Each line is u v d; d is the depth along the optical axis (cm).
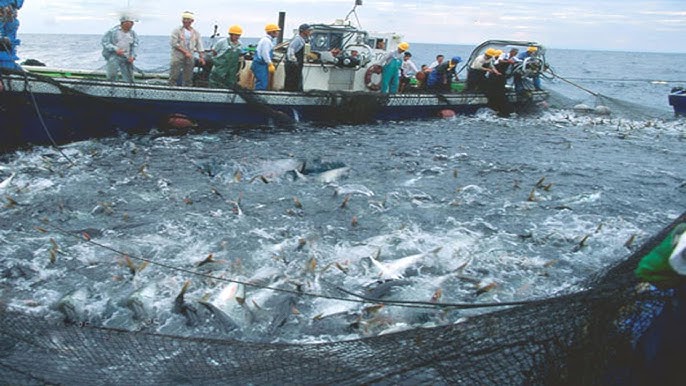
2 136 1284
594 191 1173
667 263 362
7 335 512
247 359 461
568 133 1898
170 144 1423
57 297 670
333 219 965
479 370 398
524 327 398
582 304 385
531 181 1237
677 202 1120
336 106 1728
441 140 1661
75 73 1675
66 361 472
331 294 693
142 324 613
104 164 1232
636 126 2102
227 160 1258
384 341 455
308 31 1680
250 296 658
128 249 812
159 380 438
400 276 744
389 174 1252
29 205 976
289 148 1448
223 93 1540
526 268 788
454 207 1040
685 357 368
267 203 1034
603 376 382
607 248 865
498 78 2136
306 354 454
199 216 955
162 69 1886
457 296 700
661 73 7675
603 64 10819
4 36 1264
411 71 2180
